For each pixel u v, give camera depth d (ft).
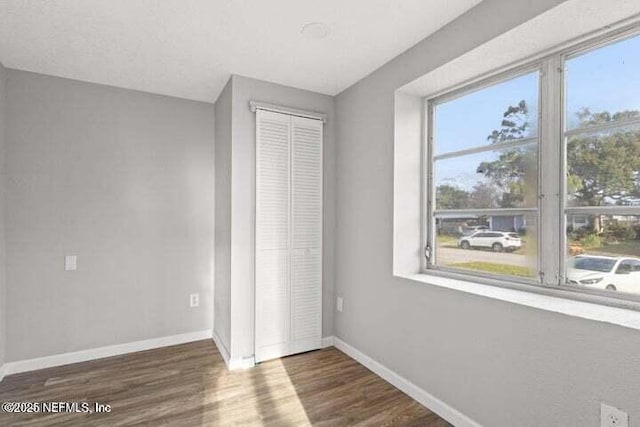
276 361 8.87
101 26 6.45
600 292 5.07
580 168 5.33
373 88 8.45
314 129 9.65
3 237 7.97
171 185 10.10
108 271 9.24
